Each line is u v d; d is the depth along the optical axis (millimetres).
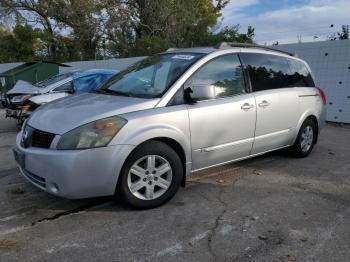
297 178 5266
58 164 3627
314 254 3232
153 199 4109
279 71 5754
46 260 3107
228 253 3236
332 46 10727
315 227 3732
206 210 4117
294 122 5867
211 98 4434
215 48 4957
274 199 4461
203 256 3186
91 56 29578
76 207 4156
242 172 5504
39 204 4230
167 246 3344
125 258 3146
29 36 32781
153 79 4668
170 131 4109
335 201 4426
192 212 4062
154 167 4094
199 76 4543
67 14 27547
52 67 16062
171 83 4355
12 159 6262
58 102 4574
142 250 3273
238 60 5090
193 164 4465
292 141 5984
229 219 3895
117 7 26266
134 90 4590
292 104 5770
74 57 30656
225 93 4797
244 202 4355
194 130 4352
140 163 4027
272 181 5117
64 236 3508
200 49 5055
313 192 4715
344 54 10492
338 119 10812
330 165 5957
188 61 4656
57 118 3941
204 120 4438
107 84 5148
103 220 3848
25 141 4043
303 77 6305
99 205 4219
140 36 27516
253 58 5320
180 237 3508
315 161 6188
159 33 26734
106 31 27094
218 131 4617
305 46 11281
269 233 3600
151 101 4137
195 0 30750
